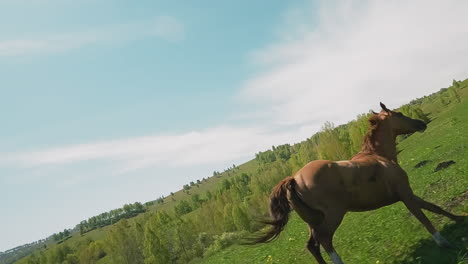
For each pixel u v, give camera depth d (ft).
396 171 27.07
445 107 377.50
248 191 396.78
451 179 43.75
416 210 26.53
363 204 26.37
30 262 571.28
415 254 25.82
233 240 197.26
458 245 24.27
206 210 279.08
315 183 25.35
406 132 30.81
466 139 87.51
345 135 211.20
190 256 237.04
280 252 52.19
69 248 579.07
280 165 357.00
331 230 25.16
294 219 90.79
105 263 361.51
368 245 32.60
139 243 298.97
